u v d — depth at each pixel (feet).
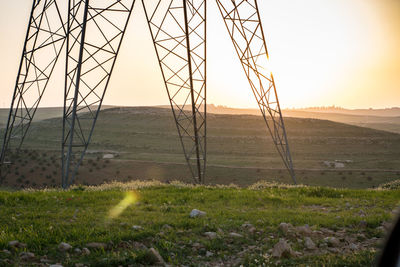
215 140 448.65
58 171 266.36
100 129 503.20
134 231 28.48
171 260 23.39
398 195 54.54
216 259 24.38
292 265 22.80
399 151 399.85
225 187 66.54
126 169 290.97
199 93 89.56
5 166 248.32
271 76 93.35
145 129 511.81
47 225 29.40
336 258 23.47
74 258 22.63
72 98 70.90
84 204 41.68
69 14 71.00
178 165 304.50
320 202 48.47
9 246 23.30
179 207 41.06
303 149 407.85
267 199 48.88
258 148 412.98
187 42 85.81
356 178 270.05
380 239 28.53
